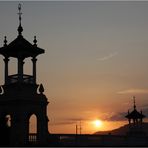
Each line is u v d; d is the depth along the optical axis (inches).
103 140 3262.8
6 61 3117.6
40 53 3161.9
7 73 3088.1
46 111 3078.2
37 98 3029.0
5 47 3083.2
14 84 2992.1
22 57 3051.2
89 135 3198.8
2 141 3002.0
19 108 2938.0
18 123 2915.8
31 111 2982.3
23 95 2955.2
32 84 3041.3
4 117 3048.7
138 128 4397.1
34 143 2984.7
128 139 3469.5
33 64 3120.1
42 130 3029.0
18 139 2901.1
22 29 3166.8
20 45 3036.4
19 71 3016.7
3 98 3019.2
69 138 3107.8
